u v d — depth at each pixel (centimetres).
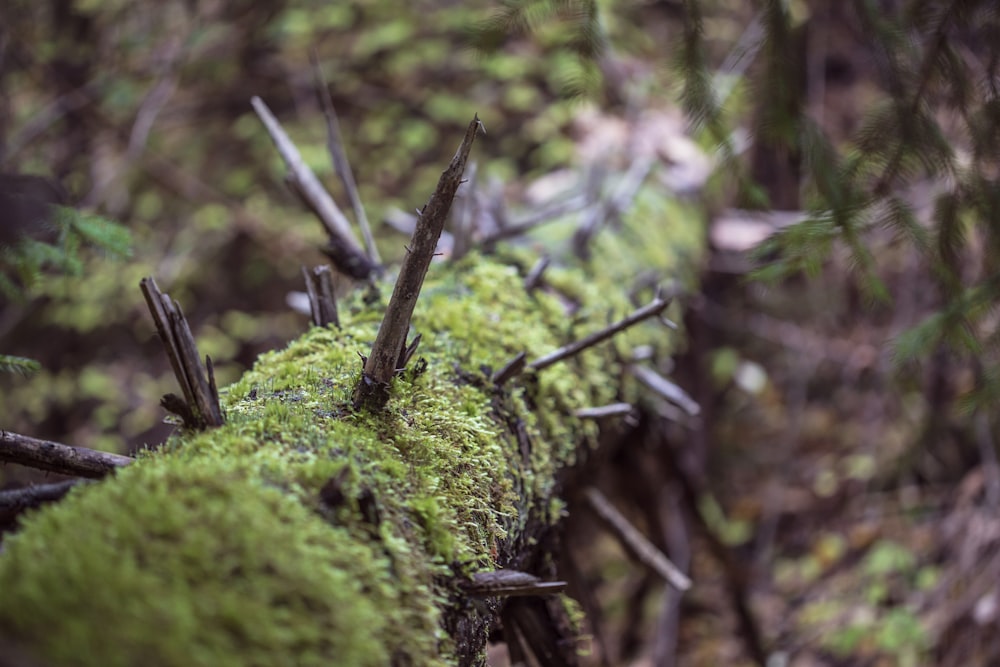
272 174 396
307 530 74
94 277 362
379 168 392
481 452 112
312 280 136
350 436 96
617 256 222
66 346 380
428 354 134
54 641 58
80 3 375
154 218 400
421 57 416
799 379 406
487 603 99
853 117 387
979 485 311
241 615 64
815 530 376
